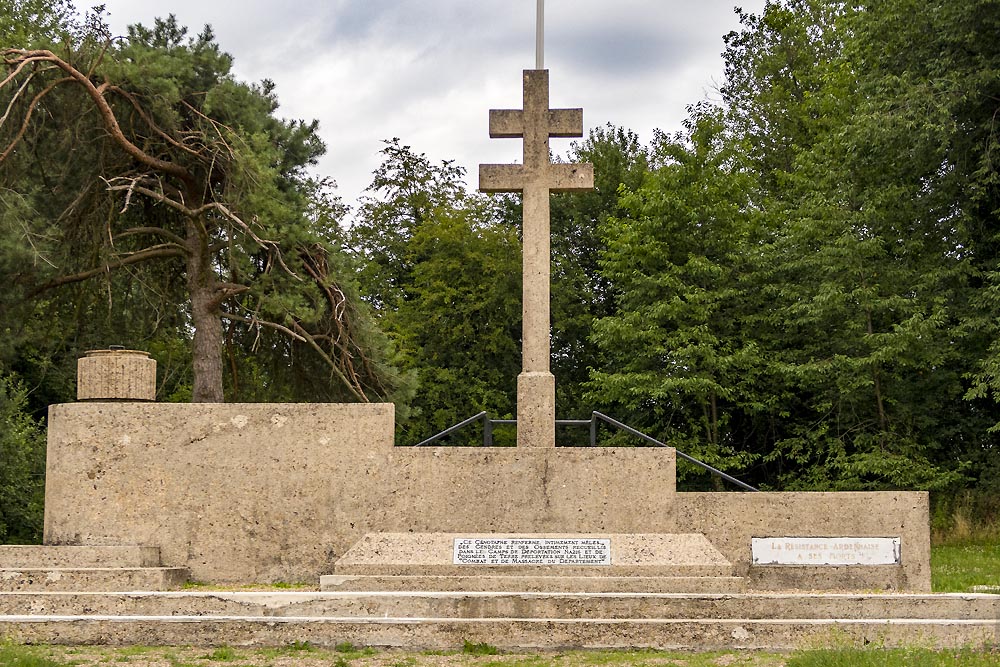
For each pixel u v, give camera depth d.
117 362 13.29
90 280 25.97
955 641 9.91
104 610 10.52
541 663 9.38
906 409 28.73
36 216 23.09
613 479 12.71
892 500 12.75
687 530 12.73
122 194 25.05
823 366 28.27
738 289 31.94
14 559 12.40
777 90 40.19
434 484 12.81
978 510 26.67
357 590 11.31
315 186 29.41
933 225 28.39
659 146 41.69
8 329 24.50
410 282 43.09
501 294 39.31
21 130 21.42
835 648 9.29
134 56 23.77
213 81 25.41
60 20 31.62
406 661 9.45
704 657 9.63
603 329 31.70
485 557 11.87
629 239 32.16
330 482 12.91
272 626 10.02
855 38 28.98
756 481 34.12
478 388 38.16
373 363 27.91
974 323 26.11
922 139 25.70
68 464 13.00
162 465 12.99
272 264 25.55
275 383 29.89
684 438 31.38
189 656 9.51
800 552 12.68
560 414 39.28
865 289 27.48
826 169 30.50
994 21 24.86
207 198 25.81
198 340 25.22
